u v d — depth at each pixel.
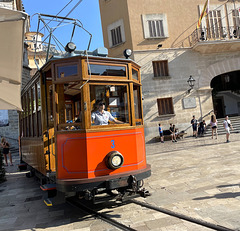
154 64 18.70
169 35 18.80
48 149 5.66
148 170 4.98
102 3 19.73
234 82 24.03
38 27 5.51
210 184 5.93
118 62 5.02
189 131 18.61
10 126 20.02
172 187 6.06
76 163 4.49
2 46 3.37
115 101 4.99
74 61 4.69
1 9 2.73
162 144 16.22
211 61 19.20
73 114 5.48
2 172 9.16
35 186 7.99
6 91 4.70
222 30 19.02
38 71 5.73
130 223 4.10
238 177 6.27
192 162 8.95
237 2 19.52
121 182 4.48
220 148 11.59
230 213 4.09
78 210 5.14
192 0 19.14
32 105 7.05
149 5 18.66
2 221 4.87
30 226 4.46
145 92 18.20
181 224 3.88
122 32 18.77
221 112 24.84
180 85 18.69
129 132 4.92
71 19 5.41
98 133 4.60
